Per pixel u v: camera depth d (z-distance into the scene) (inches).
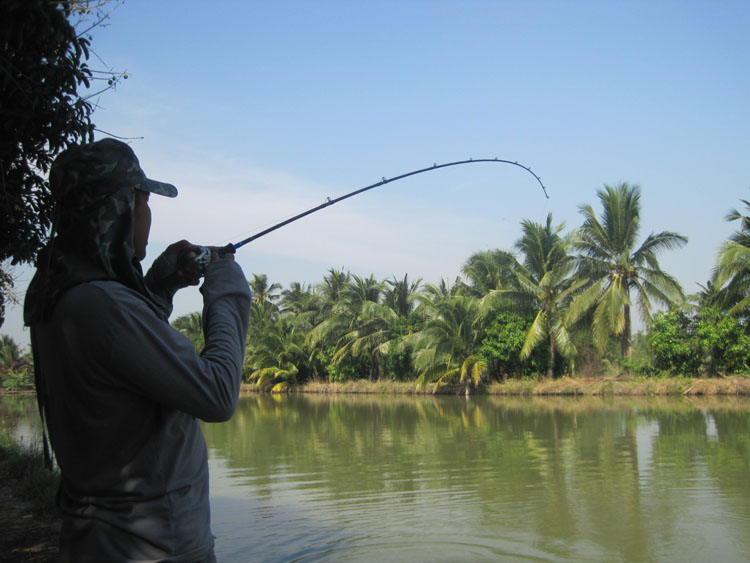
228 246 68.1
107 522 52.5
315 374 1706.4
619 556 218.1
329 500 308.5
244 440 565.3
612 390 1085.8
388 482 352.8
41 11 117.9
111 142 57.5
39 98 141.3
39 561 183.6
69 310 52.2
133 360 51.3
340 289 1855.3
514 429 607.2
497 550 225.8
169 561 53.1
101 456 52.9
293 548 230.1
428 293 1574.8
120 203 55.6
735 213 1025.5
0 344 2404.0
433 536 243.0
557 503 295.3
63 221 55.2
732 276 1045.2
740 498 297.6
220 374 55.1
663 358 1143.6
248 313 63.4
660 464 392.8
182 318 1841.8
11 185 165.8
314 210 91.9
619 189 1157.7
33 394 2020.2
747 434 529.7
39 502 258.7
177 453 55.0
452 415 792.3
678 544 231.0
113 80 163.0
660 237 1133.7
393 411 901.2
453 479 358.3
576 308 1133.1
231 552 225.8
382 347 1430.9
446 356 1217.4
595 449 463.2
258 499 312.8
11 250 175.2
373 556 220.2
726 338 1054.4
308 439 565.9
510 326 1176.8
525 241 1236.5
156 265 66.1
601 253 1171.3
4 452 410.3
